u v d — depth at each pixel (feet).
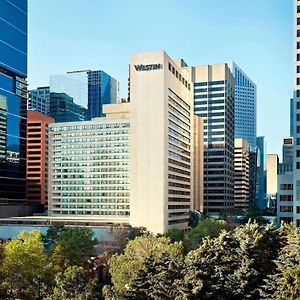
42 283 219.61
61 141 583.17
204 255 196.34
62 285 177.99
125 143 548.72
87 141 569.64
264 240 209.67
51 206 582.76
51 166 586.45
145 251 245.04
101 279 299.38
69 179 575.38
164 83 472.44
